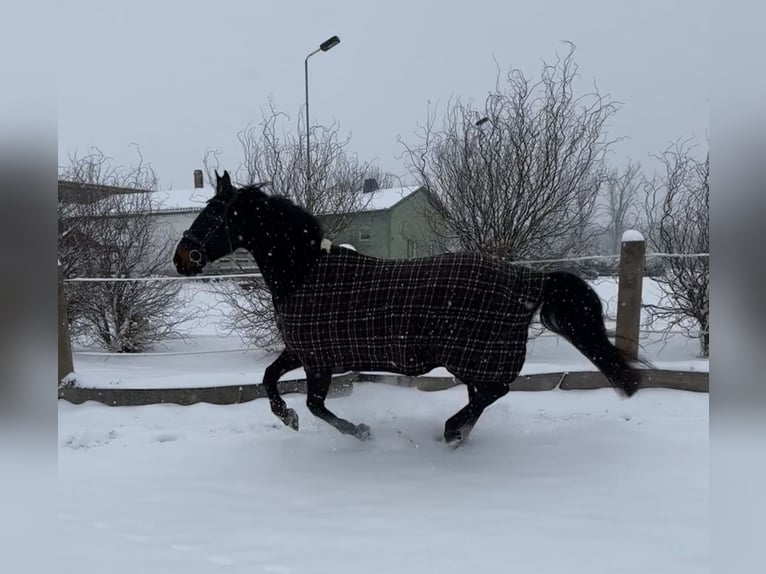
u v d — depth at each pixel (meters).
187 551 2.45
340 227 6.95
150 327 7.27
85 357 6.84
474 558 2.33
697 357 5.74
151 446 3.94
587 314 3.59
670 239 6.05
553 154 6.11
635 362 3.78
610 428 4.02
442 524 2.66
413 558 2.34
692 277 5.81
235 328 6.84
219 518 2.79
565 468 3.35
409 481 3.23
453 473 3.33
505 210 6.09
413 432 4.12
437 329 3.40
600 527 2.58
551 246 6.61
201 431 4.27
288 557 2.37
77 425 4.41
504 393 3.62
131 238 7.42
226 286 7.36
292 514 2.82
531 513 2.76
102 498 3.07
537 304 3.58
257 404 4.80
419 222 8.27
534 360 5.86
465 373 3.45
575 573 2.18
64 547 2.48
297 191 6.84
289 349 3.77
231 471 3.45
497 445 3.79
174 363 6.38
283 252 3.54
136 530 2.67
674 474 3.20
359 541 2.51
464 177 6.25
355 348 3.47
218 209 3.66
